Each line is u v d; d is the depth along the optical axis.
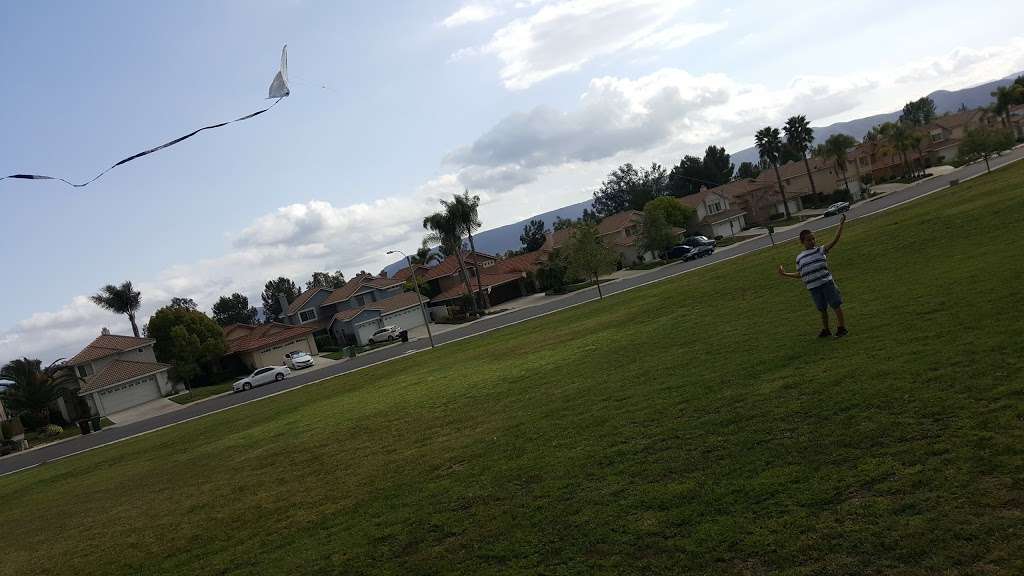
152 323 69.62
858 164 106.56
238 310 124.44
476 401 14.82
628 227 86.81
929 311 10.77
